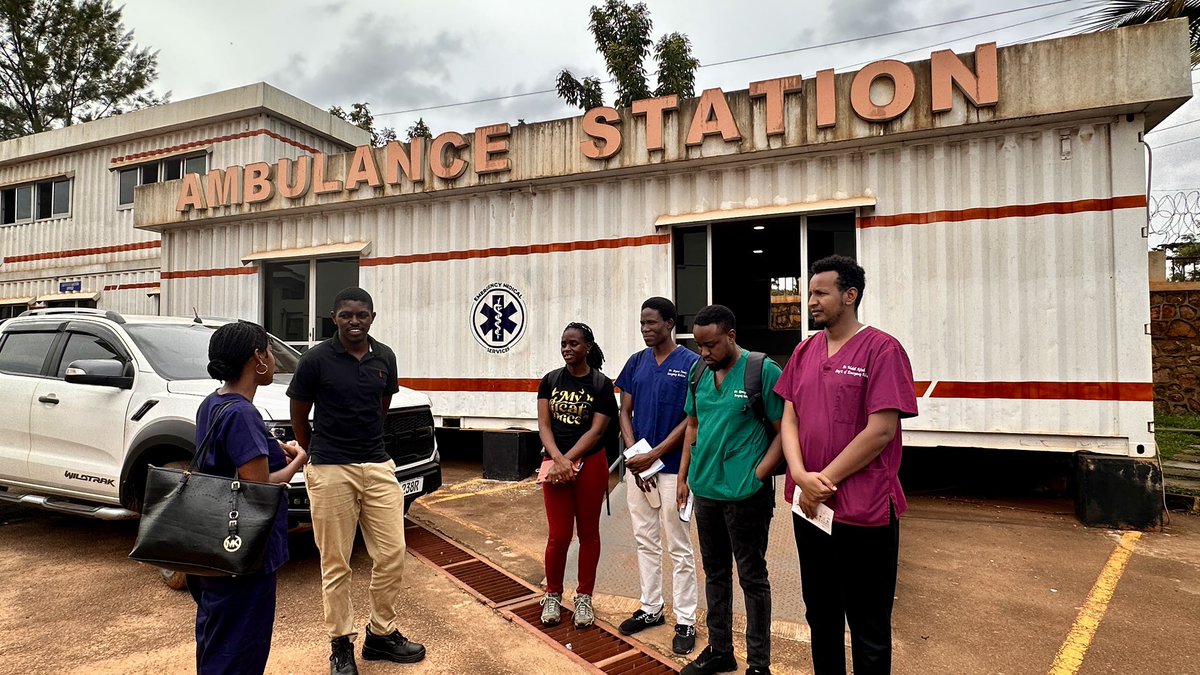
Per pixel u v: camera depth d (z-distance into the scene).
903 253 5.94
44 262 14.30
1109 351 5.37
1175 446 8.60
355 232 8.35
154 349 4.95
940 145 5.85
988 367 5.67
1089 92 5.24
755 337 7.05
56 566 4.52
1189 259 13.16
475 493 6.64
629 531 4.90
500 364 7.49
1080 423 5.42
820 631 2.51
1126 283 5.30
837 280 2.48
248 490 2.30
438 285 7.84
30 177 14.55
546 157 7.13
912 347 5.89
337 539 3.02
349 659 3.00
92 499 4.71
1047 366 5.51
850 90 5.94
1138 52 5.12
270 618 2.42
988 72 5.49
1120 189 5.34
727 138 6.31
